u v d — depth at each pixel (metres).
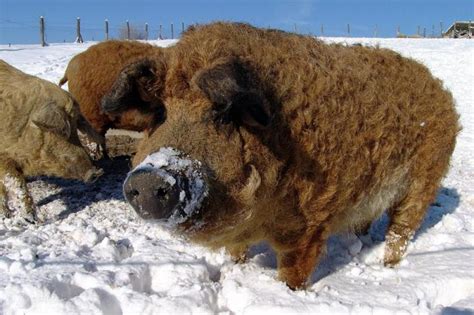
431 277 1.83
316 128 1.55
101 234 2.16
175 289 1.66
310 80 1.56
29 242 2.07
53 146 2.46
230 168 1.34
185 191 1.23
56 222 2.41
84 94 3.49
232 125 1.35
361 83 1.71
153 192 1.19
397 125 1.80
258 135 1.40
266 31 1.64
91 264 1.82
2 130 2.39
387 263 2.05
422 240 2.25
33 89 2.44
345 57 1.76
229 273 1.83
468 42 12.16
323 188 1.62
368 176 1.75
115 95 1.35
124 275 1.70
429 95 1.99
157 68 1.36
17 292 1.52
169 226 1.30
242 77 1.29
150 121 1.46
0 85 2.42
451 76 7.99
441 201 2.86
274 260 2.01
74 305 1.49
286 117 1.49
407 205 2.04
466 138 4.63
